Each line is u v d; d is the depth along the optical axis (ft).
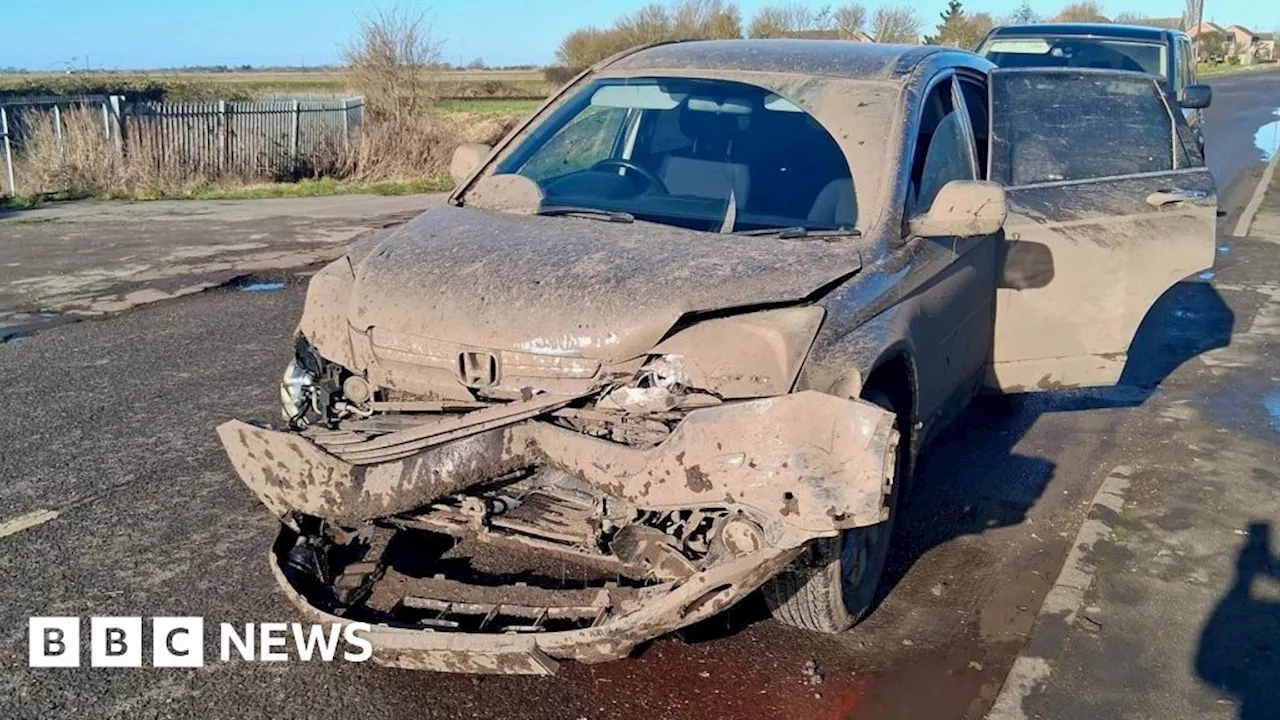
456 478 10.84
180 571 14.17
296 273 34.37
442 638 10.16
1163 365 25.08
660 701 11.62
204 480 17.16
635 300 11.11
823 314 11.50
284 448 11.19
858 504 9.59
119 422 19.67
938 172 15.55
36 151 58.65
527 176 15.43
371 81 82.53
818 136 14.56
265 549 14.85
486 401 11.39
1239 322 28.86
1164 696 11.91
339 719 11.21
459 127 84.94
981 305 16.44
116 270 34.27
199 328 26.81
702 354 10.86
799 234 13.11
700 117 15.24
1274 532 16.11
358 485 10.94
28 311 28.43
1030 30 42.45
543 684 11.88
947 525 16.38
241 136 69.36
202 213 50.16
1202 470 18.60
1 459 17.75
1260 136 85.97
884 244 13.26
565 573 11.76
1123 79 19.70
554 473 11.14
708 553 10.35
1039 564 15.17
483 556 12.09
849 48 16.63
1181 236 18.13
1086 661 12.55
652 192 14.44
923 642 13.00
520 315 11.21
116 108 63.10
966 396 16.67
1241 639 13.12
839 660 12.53
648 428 10.74
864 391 11.94
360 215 49.90
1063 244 17.34
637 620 9.95
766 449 9.90
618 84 16.39
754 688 11.91
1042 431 20.67
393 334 11.66
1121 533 15.97
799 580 11.95
